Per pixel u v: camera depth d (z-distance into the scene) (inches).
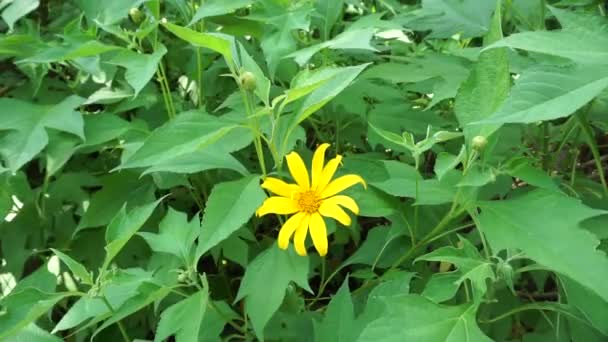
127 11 26.4
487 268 17.3
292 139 22.3
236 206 19.2
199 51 27.9
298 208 20.8
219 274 27.4
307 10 23.8
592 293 18.1
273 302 19.8
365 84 26.7
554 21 32.1
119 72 30.1
